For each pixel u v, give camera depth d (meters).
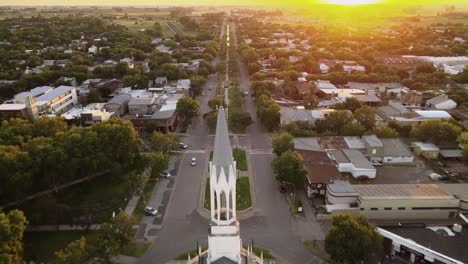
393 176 133.12
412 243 86.69
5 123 148.12
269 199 118.31
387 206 106.94
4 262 74.31
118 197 118.31
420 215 107.81
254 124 182.75
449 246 86.56
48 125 145.62
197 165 142.12
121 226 90.50
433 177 130.75
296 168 121.62
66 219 106.75
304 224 105.75
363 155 139.25
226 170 56.19
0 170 108.25
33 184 116.25
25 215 105.81
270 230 103.06
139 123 172.00
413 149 153.75
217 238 59.50
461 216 99.62
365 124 168.75
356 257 85.25
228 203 58.28
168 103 193.38
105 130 130.38
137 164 133.75
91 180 130.00
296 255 93.00
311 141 149.50
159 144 145.00
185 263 90.19
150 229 104.00
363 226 87.25
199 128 180.25
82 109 184.62
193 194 121.81
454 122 162.75
